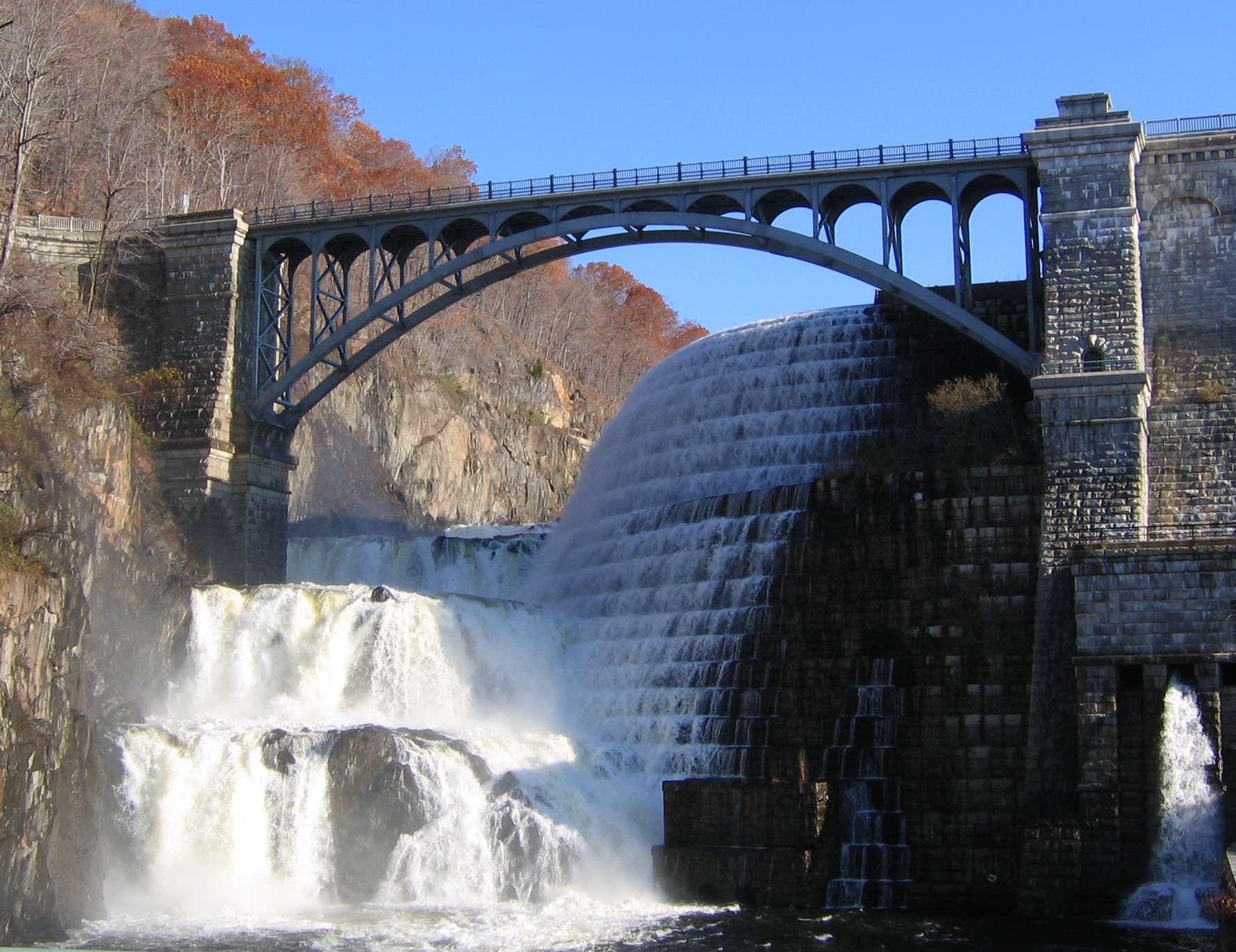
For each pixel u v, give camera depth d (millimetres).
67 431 59188
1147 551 53156
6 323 62062
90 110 95062
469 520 113875
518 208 72812
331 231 75750
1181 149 61375
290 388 75312
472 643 63469
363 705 61281
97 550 57562
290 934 45469
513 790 53812
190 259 75500
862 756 54344
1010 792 52844
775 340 78562
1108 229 60594
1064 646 54438
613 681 63312
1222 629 52000
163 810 51938
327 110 146625
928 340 73375
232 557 73812
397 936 45125
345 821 51969
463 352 123250
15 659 45094
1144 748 51812
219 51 132250
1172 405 59062
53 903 44750
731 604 61719
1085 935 45969
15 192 67812
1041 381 59250
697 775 56250
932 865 51844
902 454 69500
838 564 59156
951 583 56969
